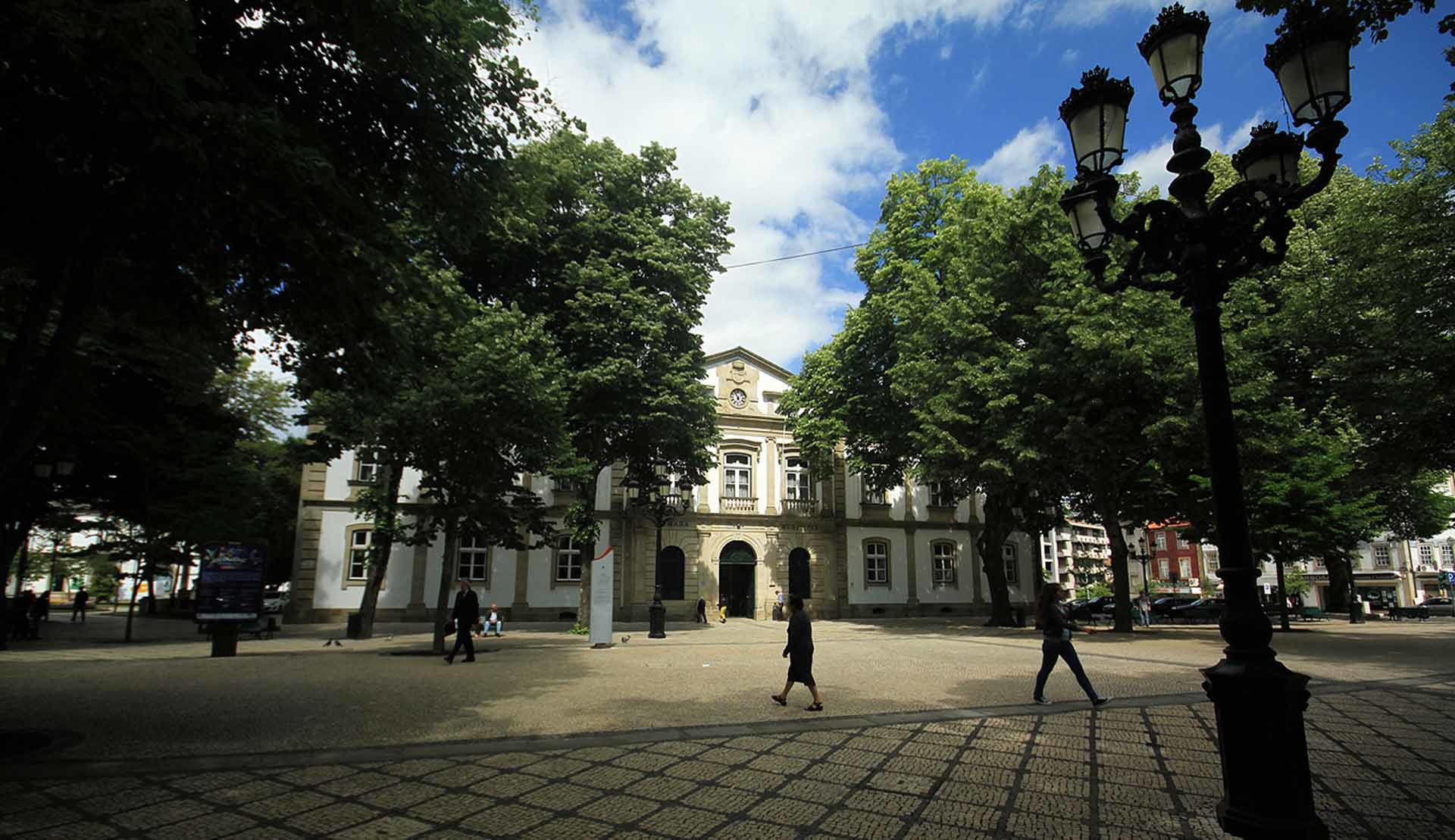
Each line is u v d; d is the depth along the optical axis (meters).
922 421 21.02
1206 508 22.12
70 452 17.53
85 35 4.78
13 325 9.62
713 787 5.90
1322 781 6.03
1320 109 4.60
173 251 7.22
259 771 6.32
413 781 6.05
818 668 13.29
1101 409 17.98
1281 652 16.16
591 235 23.41
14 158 5.98
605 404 23.11
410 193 8.64
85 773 6.20
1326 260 20.75
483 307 18.00
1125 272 5.56
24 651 17.67
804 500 34.91
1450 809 5.32
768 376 35.75
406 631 24.70
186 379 18.53
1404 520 32.19
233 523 23.02
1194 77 5.03
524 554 30.28
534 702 9.66
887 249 27.80
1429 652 16.08
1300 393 23.28
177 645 19.42
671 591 32.06
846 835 4.85
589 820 5.13
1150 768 6.43
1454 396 14.98
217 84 5.54
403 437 16.27
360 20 6.82
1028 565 38.88
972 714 8.83
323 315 7.79
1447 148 15.15
